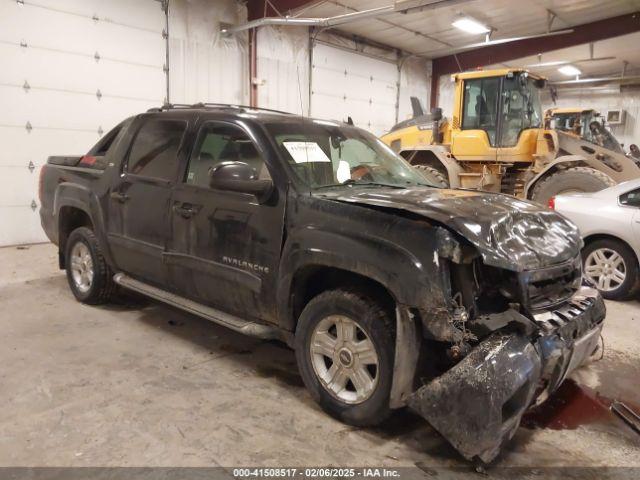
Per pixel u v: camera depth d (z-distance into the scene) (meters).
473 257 2.55
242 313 3.41
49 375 3.38
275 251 3.09
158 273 3.94
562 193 7.68
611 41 15.43
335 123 4.04
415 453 2.64
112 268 4.55
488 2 12.01
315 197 2.99
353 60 14.23
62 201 4.88
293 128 3.55
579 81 19.80
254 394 3.22
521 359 2.42
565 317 2.76
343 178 3.43
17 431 2.70
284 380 3.43
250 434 2.75
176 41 9.89
